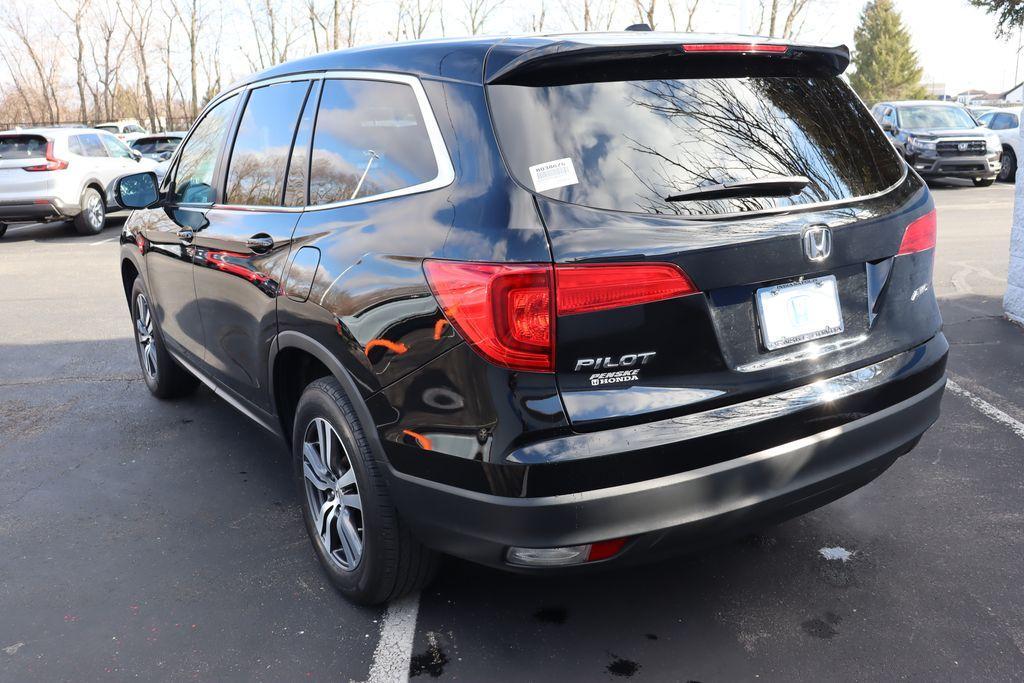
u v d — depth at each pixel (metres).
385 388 2.30
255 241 3.00
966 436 3.98
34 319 7.29
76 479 3.81
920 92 81.69
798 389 2.27
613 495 2.03
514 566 2.13
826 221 2.30
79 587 2.90
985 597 2.68
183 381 4.81
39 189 13.01
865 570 2.86
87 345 6.32
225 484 3.72
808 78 2.58
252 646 2.55
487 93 2.20
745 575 2.85
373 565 2.55
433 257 2.14
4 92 55.59
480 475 2.08
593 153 2.10
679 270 2.06
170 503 3.55
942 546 3.00
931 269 2.70
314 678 2.39
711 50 2.28
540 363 2.00
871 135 2.67
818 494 2.34
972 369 4.95
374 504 2.46
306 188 2.85
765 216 2.21
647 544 2.11
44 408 4.82
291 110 3.07
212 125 3.81
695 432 2.08
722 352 2.16
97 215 13.88
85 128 14.23
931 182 18.20
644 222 2.06
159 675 2.42
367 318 2.33
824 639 2.49
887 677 2.31
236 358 3.39
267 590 2.86
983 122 19.61
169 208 4.00
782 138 2.37
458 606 2.72
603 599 2.74
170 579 2.95
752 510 2.19
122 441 4.27
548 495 2.01
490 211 2.07
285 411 3.08
